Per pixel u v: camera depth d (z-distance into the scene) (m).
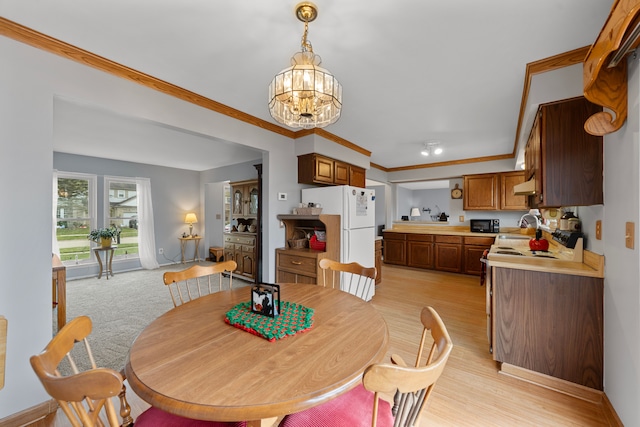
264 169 3.26
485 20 1.47
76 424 0.70
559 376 1.80
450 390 1.80
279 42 1.67
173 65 1.93
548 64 1.85
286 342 1.08
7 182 1.50
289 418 0.99
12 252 1.52
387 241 5.98
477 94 2.37
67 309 3.31
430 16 1.44
